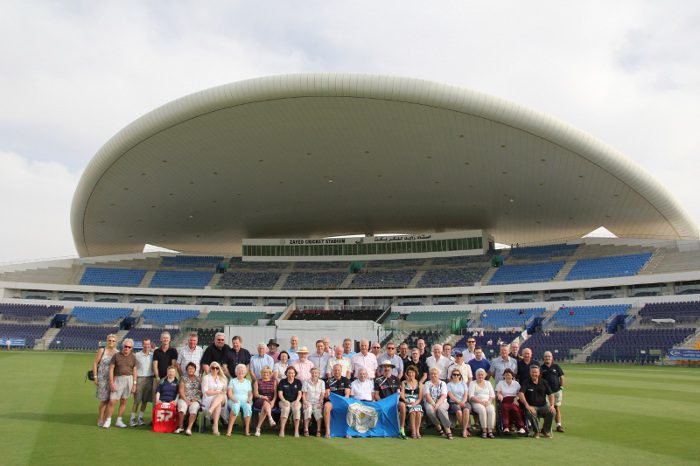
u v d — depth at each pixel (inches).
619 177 1466.5
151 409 532.1
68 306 2113.7
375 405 407.8
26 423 422.6
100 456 319.0
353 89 1162.6
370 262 2416.3
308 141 1392.7
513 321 1836.9
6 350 1733.5
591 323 1668.3
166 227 2224.4
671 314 1546.5
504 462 321.7
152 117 1293.1
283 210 2020.2
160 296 2266.2
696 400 624.1
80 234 2226.9
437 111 1226.6
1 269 2231.8
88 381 766.5
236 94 1187.9
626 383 828.6
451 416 438.9
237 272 2416.3
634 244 2042.3
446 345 454.9
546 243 2573.8
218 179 1657.2
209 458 320.5
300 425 440.1
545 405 408.2
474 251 2285.9
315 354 471.5
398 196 1843.0
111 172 1569.9
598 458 333.1
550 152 1381.6
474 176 1612.9
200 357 430.0
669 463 321.1
